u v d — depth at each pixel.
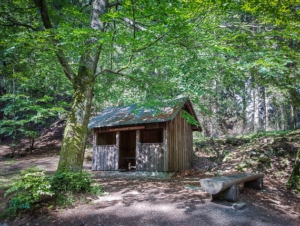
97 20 7.29
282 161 8.77
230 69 6.92
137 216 4.35
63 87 15.19
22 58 8.83
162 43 6.08
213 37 5.80
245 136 16.97
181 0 5.08
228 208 4.71
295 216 4.73
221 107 20.19
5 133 21.80
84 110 6.82
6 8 7.50
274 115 21.33
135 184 7.44
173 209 4.68
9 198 5.29
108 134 14.20
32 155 17.38
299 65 7.06
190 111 12.16
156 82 9.20
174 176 10.04
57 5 9.40
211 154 15.17
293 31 5.54
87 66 7.28
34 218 4.34
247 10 5.39
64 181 5.43
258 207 4.97
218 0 4.96
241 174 6.16
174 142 11.02
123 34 5.84
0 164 13.92
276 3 5.12
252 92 20.12
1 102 19.97
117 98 10.71
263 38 6.02
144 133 14.23
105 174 11.20
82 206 4.84
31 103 14.21
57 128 23.05
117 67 12.01
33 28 7.37
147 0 4.76
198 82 5.73
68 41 5.23
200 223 4.08
